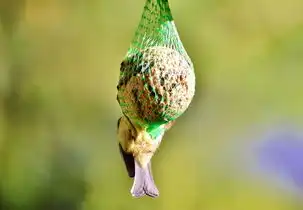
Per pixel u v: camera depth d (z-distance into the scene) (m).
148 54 3.37
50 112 4.57
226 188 4.70
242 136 4.61
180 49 3.40
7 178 4.52
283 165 4.57
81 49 4.59
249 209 4.70
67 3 4.53
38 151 4.57
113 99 4.65
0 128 4.46
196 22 4.47
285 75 4.53
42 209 4.56
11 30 4.36
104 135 4.71
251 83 4.55
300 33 4.47
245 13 4.50
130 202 4.66
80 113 4.63
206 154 4.63
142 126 3.38
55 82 4.56
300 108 4.53
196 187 4.69
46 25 4.50
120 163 4.72
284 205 4.59
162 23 3.40
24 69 4.46
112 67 4.62
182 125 4.58
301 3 4.47
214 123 4.60
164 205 4.64
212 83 4.54
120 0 4.58
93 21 4.59
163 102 3.36
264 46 4.52
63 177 4.63
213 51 4.50
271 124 4.58
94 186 4.70
